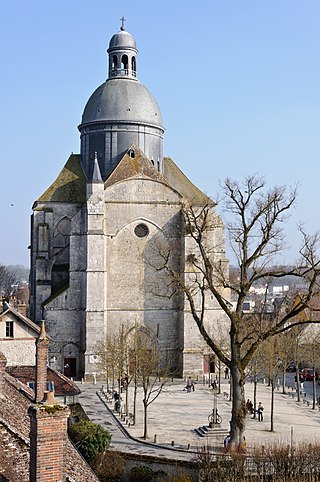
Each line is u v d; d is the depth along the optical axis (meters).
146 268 78.19
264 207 43.03
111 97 88.81
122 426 50.19
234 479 33.53
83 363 75.00
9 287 173.00
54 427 15.91
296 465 33.88
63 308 76.06
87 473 19.52
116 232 77.62
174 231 78.88
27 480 18.02
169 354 77.75
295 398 65.88
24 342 54.25
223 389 68.62
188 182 90.81
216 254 80.44
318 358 69.94
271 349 58.94
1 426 18.47
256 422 53.16
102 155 88.12
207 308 76.19
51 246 83.81
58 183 86.81
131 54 91.25
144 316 77.62
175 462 38.53
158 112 91.50
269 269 54.31
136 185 78.38
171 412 56.25
